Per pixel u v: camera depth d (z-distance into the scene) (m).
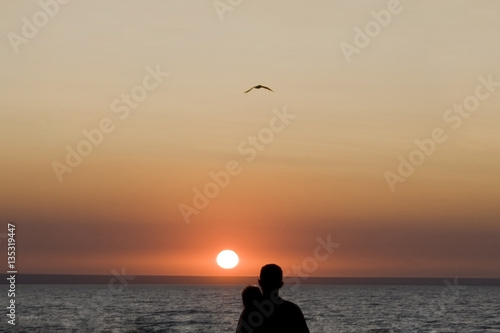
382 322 79.25
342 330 67.31
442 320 84.31
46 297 178.75
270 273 8.11
